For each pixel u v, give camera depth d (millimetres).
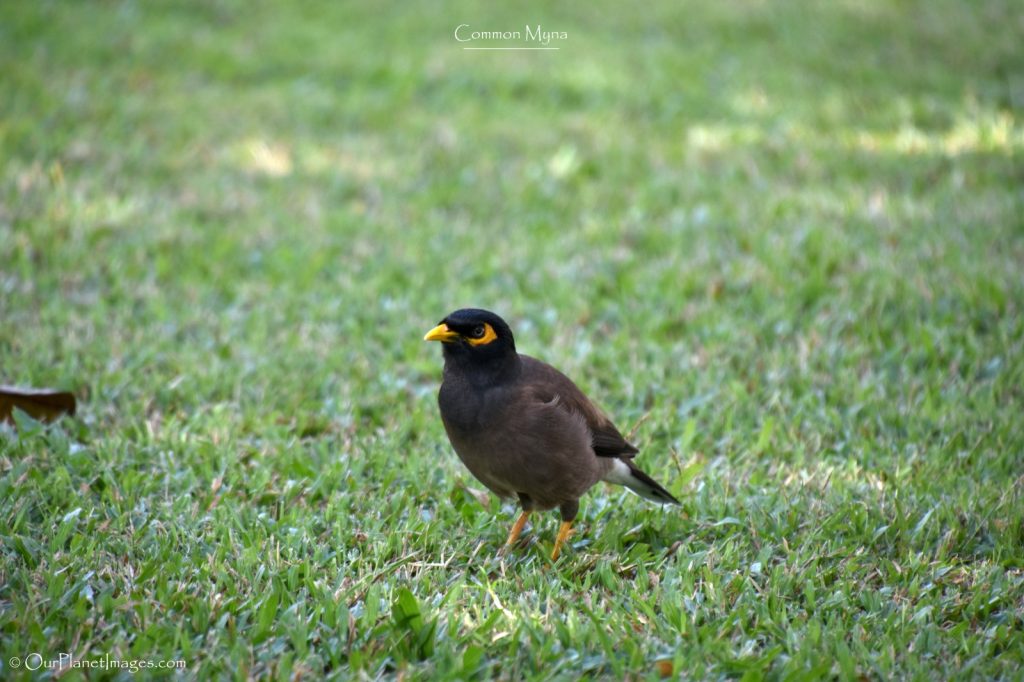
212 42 22109
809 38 24438
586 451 8281
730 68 22375
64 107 18422
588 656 6957
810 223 14992
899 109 20078
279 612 7340
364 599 7586
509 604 7574
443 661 6812
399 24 23938
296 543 8203
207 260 13859
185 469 9422
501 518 9039
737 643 7168
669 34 24516
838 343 12023
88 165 16500
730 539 8375
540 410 8062
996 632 7254
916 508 8891
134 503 8688
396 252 14359
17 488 8641
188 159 17047
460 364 8195
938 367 11492
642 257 14391
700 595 7641
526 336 12250
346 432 10273
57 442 9484
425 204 15914
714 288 13242
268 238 14641
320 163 17266
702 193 16438
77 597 7324
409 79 20766
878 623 7398
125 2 24031
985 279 12938
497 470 8273
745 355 11766
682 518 8875
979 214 15297
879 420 10531
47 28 22172
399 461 9680
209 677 6629
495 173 17047
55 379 10727
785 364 11562
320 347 11828
